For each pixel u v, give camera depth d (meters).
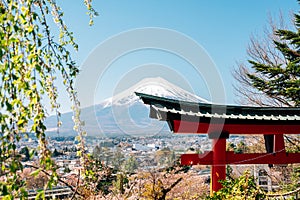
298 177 12.30
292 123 6.07
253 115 5.91
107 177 7.19
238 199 4.73
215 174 5.96
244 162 6.11
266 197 5.01
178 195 10.21
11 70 1.81
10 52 1.84
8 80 1.81
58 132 2.44
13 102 1.80
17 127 1.80
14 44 2.04
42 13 2.49
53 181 1.87
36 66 1.97
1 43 1.71
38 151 1.88
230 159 6.05
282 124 6.07
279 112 6.11
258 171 12.77
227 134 5.93
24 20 1.96
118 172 6.95
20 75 1.95
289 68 12.34
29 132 1.89
